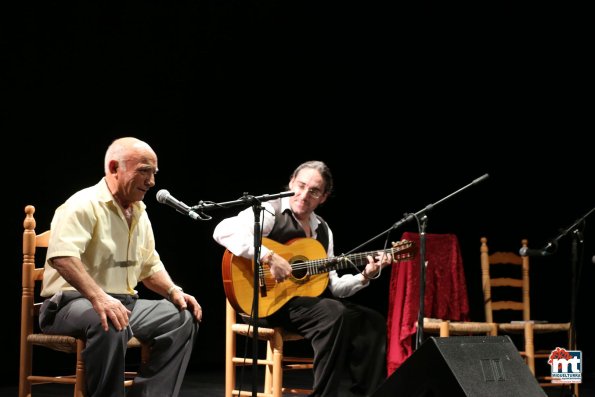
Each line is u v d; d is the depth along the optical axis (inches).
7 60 182.2
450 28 239.9
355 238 248.4
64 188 192.4
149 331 120.0
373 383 131.0
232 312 145.4
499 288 253.6
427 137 250.1
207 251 227.5
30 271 122.0
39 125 188.1
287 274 131.9
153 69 207.3
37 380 118.7
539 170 248.8
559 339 253.6
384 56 241.1
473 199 251.1
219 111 222.1
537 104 245.3
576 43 237.6
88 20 194.4
